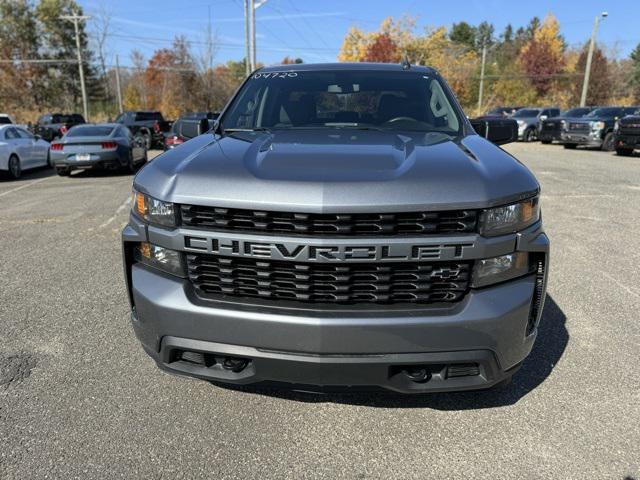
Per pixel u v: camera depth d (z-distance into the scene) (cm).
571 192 992
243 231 223
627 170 1368
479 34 10381
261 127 341
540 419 275
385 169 229
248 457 247
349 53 4812
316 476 235
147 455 247
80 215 800
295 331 221
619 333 377
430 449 253
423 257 218
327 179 219
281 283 227
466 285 226
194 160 251
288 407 286
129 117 2455
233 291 232
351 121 342
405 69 391
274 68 409
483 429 267
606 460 244
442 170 228
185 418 276
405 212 214
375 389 232
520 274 234
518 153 1970
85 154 1310
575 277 500
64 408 283
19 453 247
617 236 655
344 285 222
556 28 5759
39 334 373
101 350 349
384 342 220
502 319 225
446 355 224
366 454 249
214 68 5972
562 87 5538
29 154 1402
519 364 244
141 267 251
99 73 6175
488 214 220
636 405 287
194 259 233
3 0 5491
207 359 240
